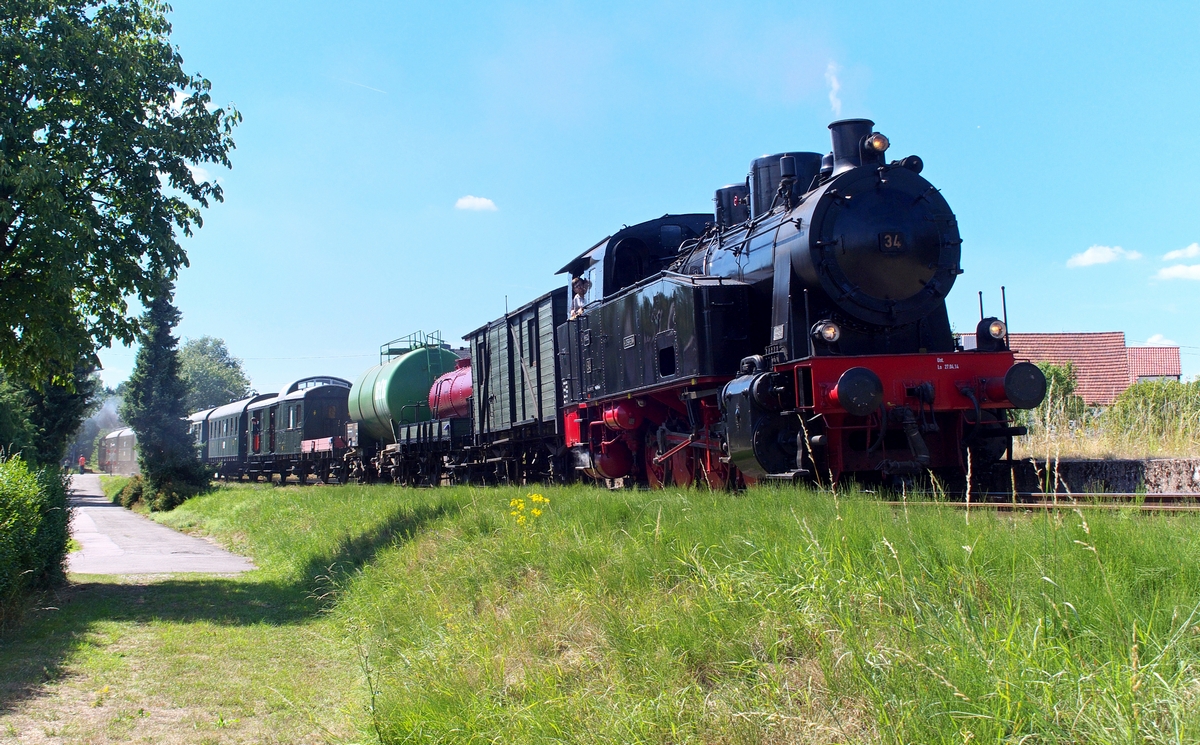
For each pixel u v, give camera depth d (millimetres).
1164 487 9727
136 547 17406
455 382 25484
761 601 5320
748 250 12211
